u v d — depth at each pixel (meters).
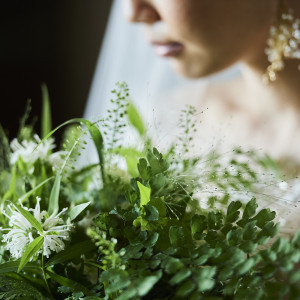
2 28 1.68
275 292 0.41
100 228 0.52
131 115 0.62
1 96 1.71
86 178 0.60
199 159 0.58
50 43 1.73
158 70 1.02
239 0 0.75
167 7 0.74
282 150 0.85
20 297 0.51
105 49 1.08
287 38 0.80
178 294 0.40
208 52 0.77
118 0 1.06
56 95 1.75
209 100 0.96
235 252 0.43
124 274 0.42
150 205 0.49
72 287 0.51
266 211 0.49
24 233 0.52
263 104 0.88
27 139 0.64
